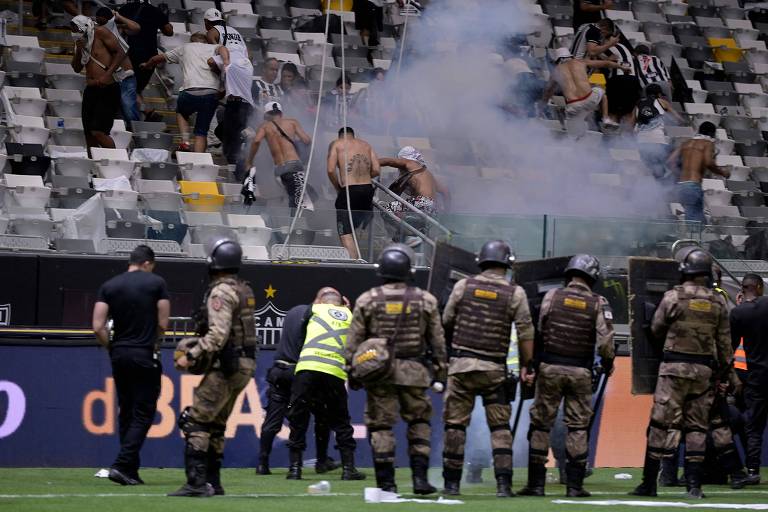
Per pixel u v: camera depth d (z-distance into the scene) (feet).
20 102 220.23
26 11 268.62
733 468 137.28
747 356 145.18
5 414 143.43
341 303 135.85
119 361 120.78
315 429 142.41
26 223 166.91
